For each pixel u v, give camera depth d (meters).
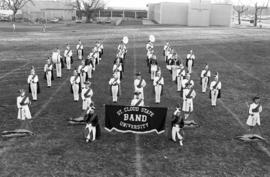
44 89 22.27
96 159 12.34
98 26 85.38
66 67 29.77
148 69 29.05
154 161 12.28
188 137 14.55
